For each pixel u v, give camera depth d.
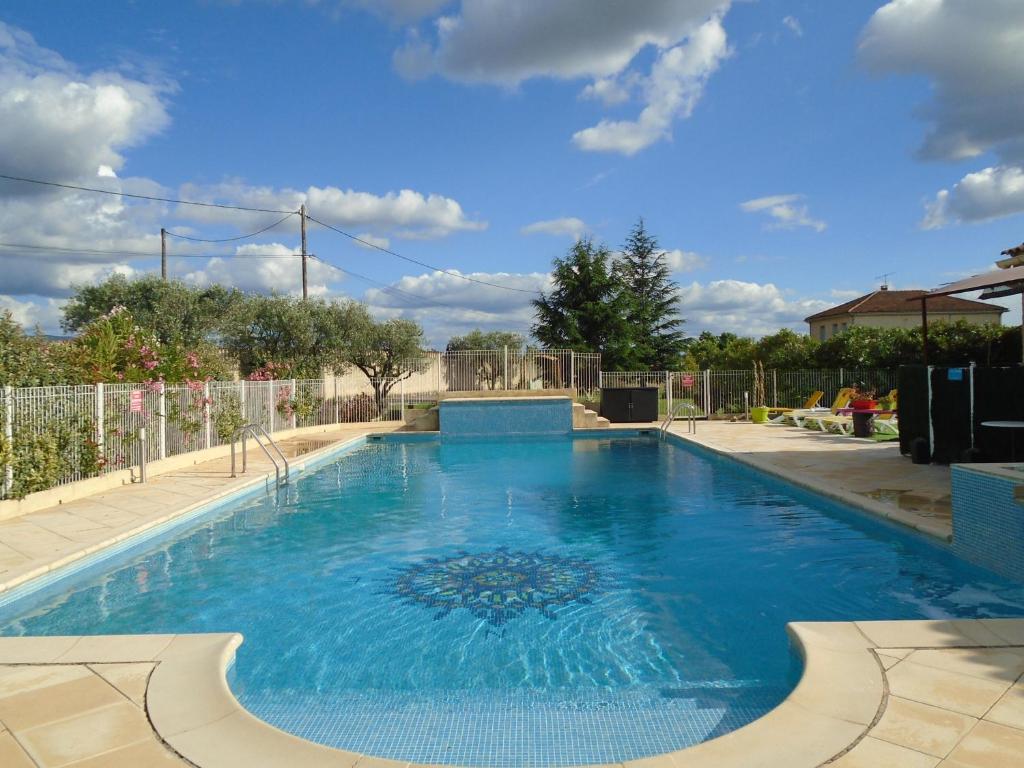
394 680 4.23
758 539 7.47
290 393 18.89
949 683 3.39
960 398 10.48
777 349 25.39
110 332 13.17
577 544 7.51
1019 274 8.54
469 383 22.34
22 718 3.26
